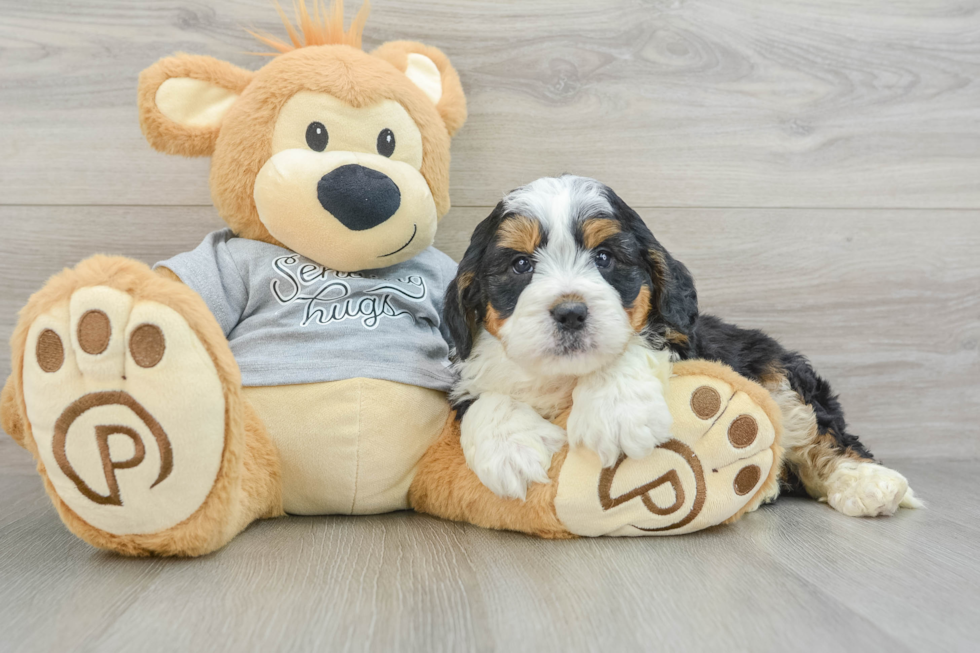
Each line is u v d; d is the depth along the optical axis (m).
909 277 2.87
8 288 2.58
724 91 2.77
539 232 1.74
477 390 1.91
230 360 1.51
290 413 1.83
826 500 2.13
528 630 1.19
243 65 2.60
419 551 1.63
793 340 2.84
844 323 2.85
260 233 2.07
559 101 2.71
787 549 1.66
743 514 1.98
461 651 1.11
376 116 2.00
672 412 1.70
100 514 1.49
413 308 2.10
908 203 2.85
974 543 1.72
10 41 2.54
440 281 2.27
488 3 2.67
